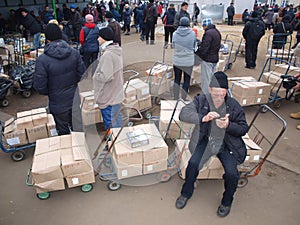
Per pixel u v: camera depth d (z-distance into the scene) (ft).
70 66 8.09
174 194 7.62
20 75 13.43
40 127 8.75
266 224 6.70
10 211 6.97
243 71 18.76
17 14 27.71
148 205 7.24
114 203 7.29
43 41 20.67
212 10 46.24
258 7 44.98
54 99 8.39
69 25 27.86
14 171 8.42
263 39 31.81
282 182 8.13
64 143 7.82
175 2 38.52
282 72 13.91
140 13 31.86
